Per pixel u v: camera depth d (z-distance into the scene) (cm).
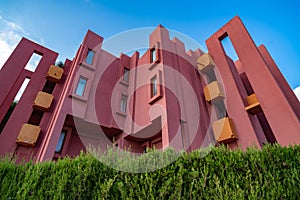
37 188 262
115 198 251
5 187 255
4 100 862
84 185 262
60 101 839
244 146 718
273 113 691
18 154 712
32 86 959
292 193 227
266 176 246
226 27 1048
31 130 782
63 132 850
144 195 242
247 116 774
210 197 234
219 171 260
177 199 235
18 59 995
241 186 240
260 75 789
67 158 324
